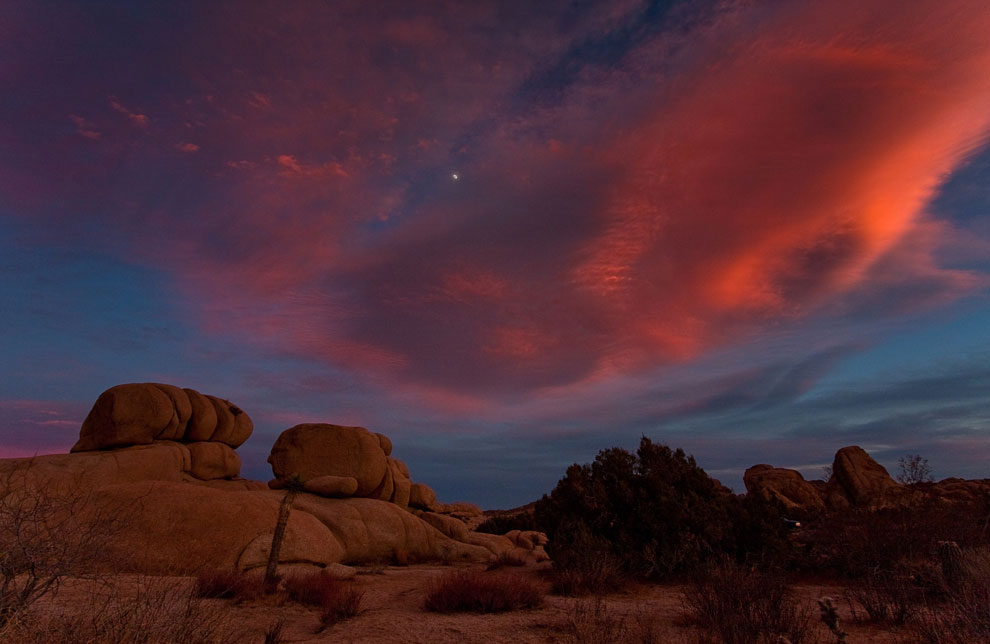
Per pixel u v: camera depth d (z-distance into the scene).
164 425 24.20
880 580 10.54
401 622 9.38
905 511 15.12
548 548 15.95
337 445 27.55
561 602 11.38
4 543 5.72
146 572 14.22
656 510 15.82
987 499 18.23
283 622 9.51
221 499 18.03
